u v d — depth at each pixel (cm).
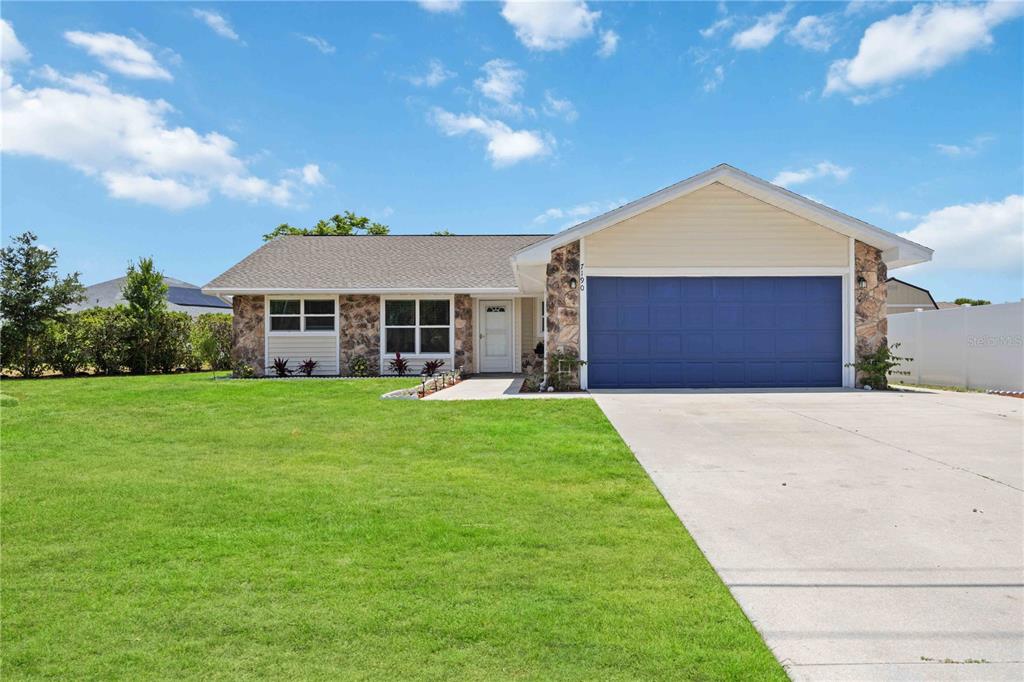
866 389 1338
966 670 274
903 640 301
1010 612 330
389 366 1934
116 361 2258
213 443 787
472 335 1956
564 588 361
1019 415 958
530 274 1472
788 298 1374
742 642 299
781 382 1374
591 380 1362
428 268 2036
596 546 430
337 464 674
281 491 566
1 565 397
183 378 1898
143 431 868
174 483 596
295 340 1936
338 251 2189
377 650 293
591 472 630
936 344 1541
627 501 534
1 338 2098
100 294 4081
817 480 595
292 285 1908
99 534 455
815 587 362
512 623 318
